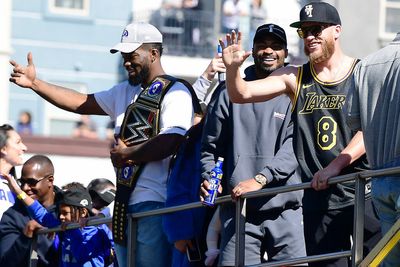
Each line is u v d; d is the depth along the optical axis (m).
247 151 14.22
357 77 12.69
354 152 13.02
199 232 14.78
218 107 14.38
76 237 16.55
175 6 44.81
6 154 17.89
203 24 44.50
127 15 47.97
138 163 14.95
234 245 14.09
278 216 14.01
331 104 13.67
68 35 47.97
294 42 41.97
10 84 45.12
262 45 14.39
